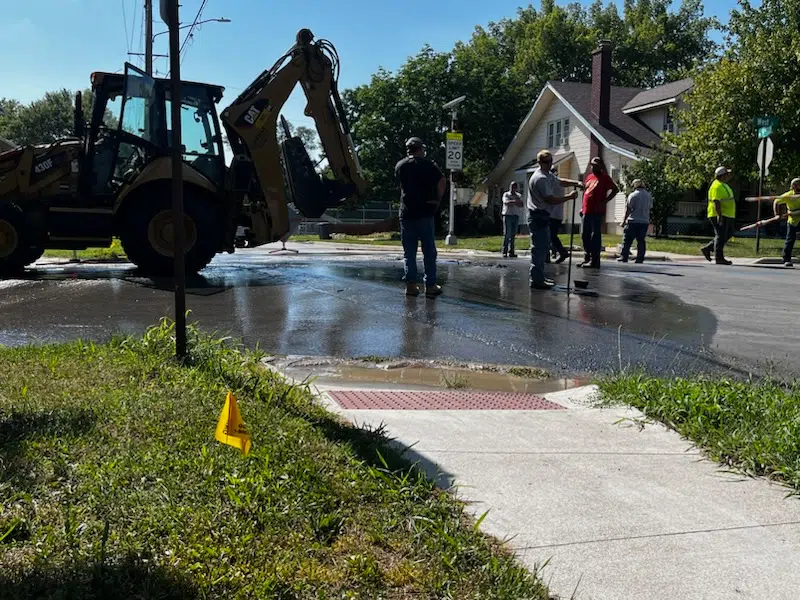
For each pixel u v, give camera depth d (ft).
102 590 6.97
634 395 15.08
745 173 80.79
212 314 25.46
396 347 20.97
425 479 10.35
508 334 22.93
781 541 9.17
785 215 51.37
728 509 10.07
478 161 149.28
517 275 38.81
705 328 24.32
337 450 11.07
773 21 92.07
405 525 8.84
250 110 36.78
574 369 19.04
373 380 17.60
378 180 135.03
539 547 8.80
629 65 192.03
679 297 31.22
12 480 9.09
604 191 41.52
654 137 108.68
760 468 11.45
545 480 10.90
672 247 66.80
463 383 17.49
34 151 37.68
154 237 36.17
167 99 37.35
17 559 7.45
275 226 37.88
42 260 48.44
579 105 114.21
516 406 15.12
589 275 38.86
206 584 7.17
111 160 37.65
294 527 8.52
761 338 22.80
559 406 15.20
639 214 49.37
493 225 122.52
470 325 24.21
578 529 9.31
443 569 7.91
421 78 134.21
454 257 55.77
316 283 34.68
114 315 24.73
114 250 54.65
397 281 35.76
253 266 45.09
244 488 9.18
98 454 10.08
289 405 13.47
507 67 186.29
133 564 7.41
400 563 7.98
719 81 80.69
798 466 11.10
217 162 38.70
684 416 13.80
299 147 39.45
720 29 98.58
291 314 25.73
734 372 18.39
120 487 9.11
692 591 7.96
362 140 135.74
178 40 15.28
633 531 9.31
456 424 13.55
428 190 29.12
